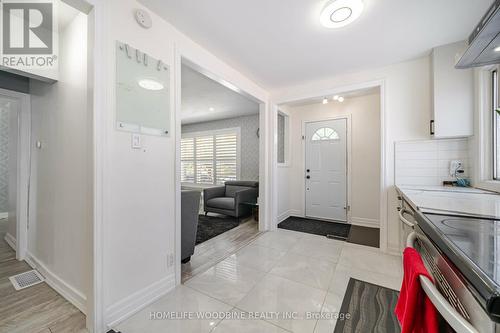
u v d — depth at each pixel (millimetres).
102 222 1299
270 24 1743
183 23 1741
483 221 788
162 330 1330
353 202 3801
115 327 1349
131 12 1476
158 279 1659
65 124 1674
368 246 2707
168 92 1738
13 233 2559
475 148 1957
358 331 1312
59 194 1745
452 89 2025
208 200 4422
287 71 2633
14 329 1339
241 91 2809
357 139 3771
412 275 524
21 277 1941
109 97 1347
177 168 1806
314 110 4152
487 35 963
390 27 1771
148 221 1586
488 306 340
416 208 1051
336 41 1984
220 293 1714
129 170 1458
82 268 1508
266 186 3400
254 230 3428
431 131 2207
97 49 1281
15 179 2404
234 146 5219
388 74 2463
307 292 1722
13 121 2408
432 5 1516
